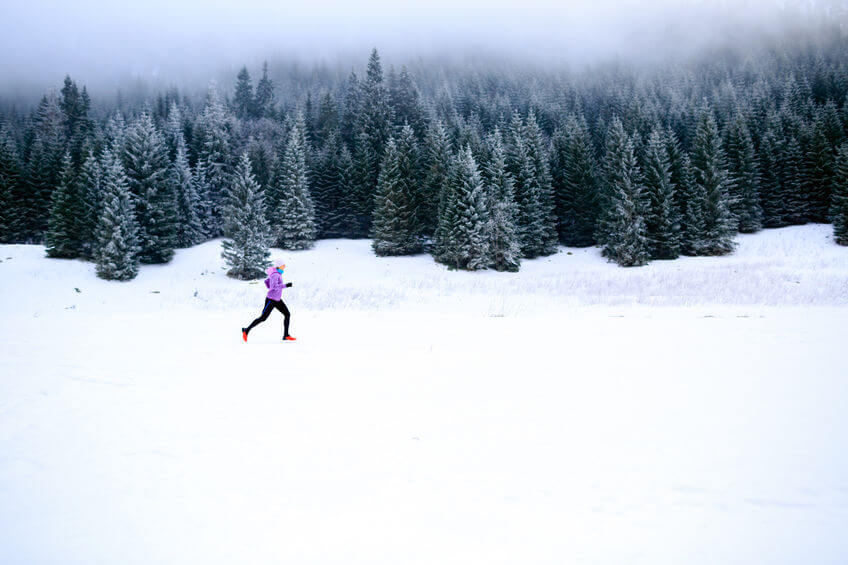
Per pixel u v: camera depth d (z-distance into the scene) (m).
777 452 3.10
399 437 3.61
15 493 2.71
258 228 36.03
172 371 5.76
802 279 21.34
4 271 29.58
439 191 43.41
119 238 31.30
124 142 40.75
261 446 3.45
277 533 2.35
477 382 5.12
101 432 3.71
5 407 4.29
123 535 2.32
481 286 26.05
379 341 7.86
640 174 40.28
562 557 2.11
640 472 2.91
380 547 2.23
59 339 8.10
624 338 7.59
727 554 2.08
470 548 2.21
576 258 41.88
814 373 4.94
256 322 7.98
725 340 7.00
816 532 2.21
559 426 3.75
